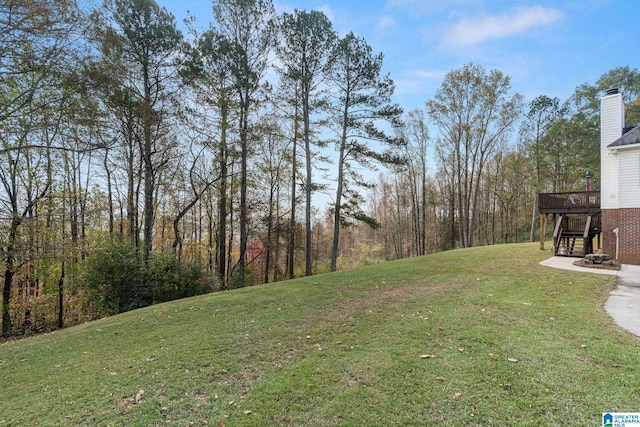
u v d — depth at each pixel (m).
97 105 11.68
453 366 3.62
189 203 16.91
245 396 3.28
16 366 4.88
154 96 13.77
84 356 4.92
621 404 2.81
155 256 12.53
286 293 8.38
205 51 13.95
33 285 14.44
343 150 17.36
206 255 19.86
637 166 10.38
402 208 32.91
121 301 11.38
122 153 16.09
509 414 2.73
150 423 2.92
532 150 25.67
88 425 2.96
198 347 4.75
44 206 12.66
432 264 11.69
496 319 5.14
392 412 2.84
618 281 7.72
